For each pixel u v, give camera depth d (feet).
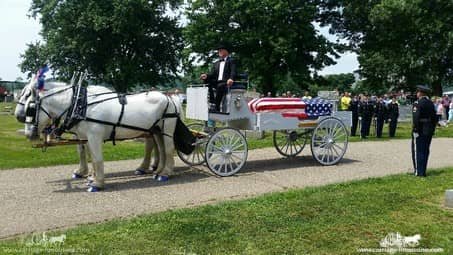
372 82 150.51
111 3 146.30
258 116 33.53
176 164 36.83
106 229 19.93
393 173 33.91
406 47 134.10
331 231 19.85
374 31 145.59
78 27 145.28
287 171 34.35
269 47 123.24
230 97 32.63
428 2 126.62
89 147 28.17
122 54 159.12
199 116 32.42
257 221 21.09
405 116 102.22
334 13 151.33
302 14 124.06
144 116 29.73
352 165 37.35
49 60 155.43
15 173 33.55
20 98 28.12
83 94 28.12
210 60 132.36
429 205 24.07
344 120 38.01
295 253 17.48
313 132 36.27
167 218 21.47
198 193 27.25
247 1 120.88
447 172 33.60
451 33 117.50
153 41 162.30
